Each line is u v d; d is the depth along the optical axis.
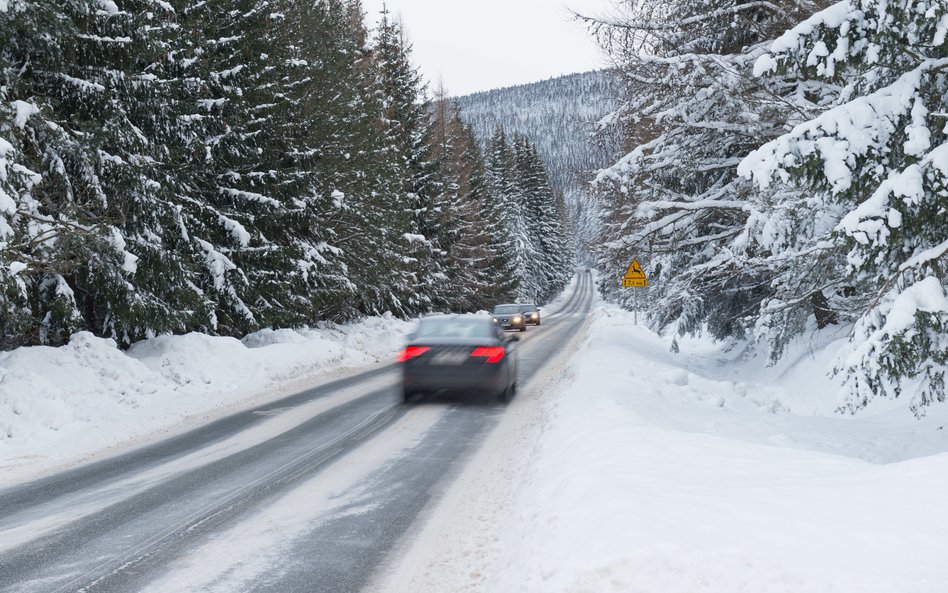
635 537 3.58
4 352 12.77
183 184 18.11
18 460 8.98
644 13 15.23
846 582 2.91
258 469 7.93
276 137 22.25
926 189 7.59
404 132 41.16
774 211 12.40
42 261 12.98
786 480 4.86
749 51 14.34
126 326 15.07
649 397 10.23
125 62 14.84
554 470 6.27
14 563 5.01
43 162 13.48
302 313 23.72
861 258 8.16
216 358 16.12
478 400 13.09
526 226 83.69
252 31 21.72
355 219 29.52
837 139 8.05
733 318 18.30
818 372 13.17
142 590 4.47
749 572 3.11
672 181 17.03
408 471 7.70
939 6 7.24
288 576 4.68
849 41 7.96
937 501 3.89
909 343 7.61
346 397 13.88
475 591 4.34
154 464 8.44
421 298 41.03
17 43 13.03
